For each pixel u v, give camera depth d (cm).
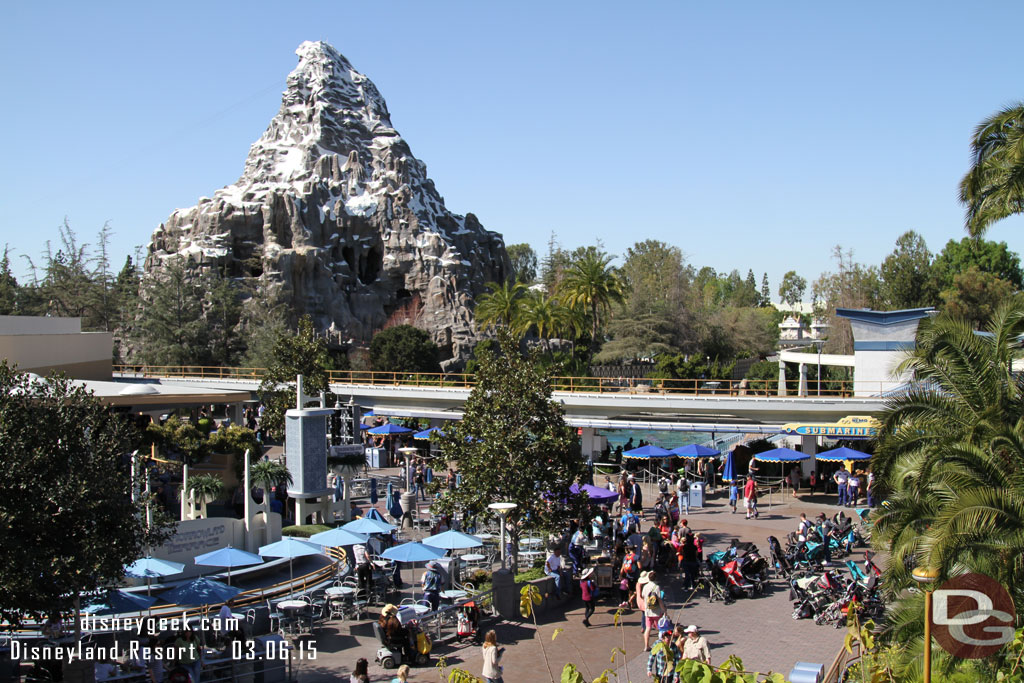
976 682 1507
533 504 2820
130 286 11862
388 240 12050
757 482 4675
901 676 1573
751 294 19662
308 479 3619
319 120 13450
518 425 2894
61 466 1961
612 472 5069
